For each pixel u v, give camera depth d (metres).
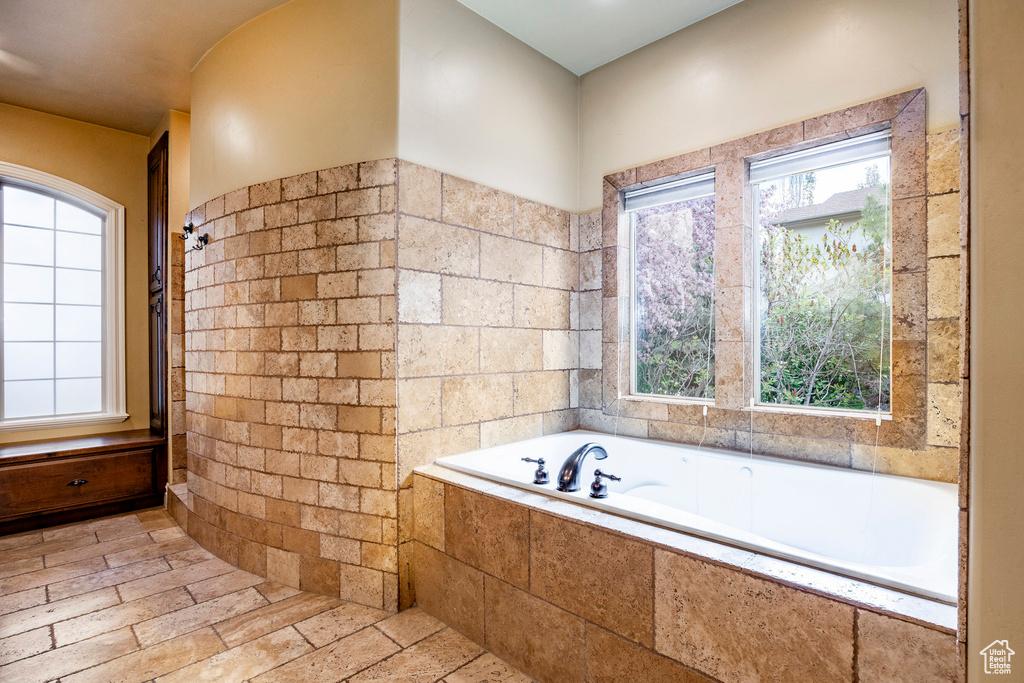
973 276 0.83
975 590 0.82
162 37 2.75
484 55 2.57
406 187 2.19
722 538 1.37
